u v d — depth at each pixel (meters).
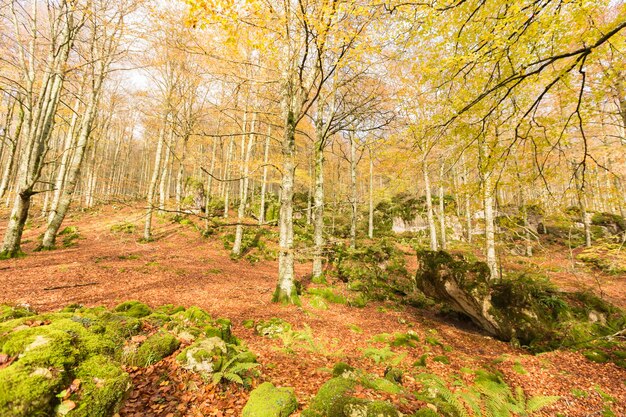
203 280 10.62
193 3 4.22
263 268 15.13
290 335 6.22
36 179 11.11
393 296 12.20
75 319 3.50
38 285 7.76
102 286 8.31
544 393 4.73
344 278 14.00
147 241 16.14
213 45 6.79
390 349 6.37
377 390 3.89
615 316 8.21
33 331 2.71
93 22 11.58
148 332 4.40
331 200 29.11
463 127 4.85
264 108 11.05
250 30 5.45
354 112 12.30
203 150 16.52
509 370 5.54
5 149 27.20
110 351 3.16
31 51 11.18
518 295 7.80
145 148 38.19
